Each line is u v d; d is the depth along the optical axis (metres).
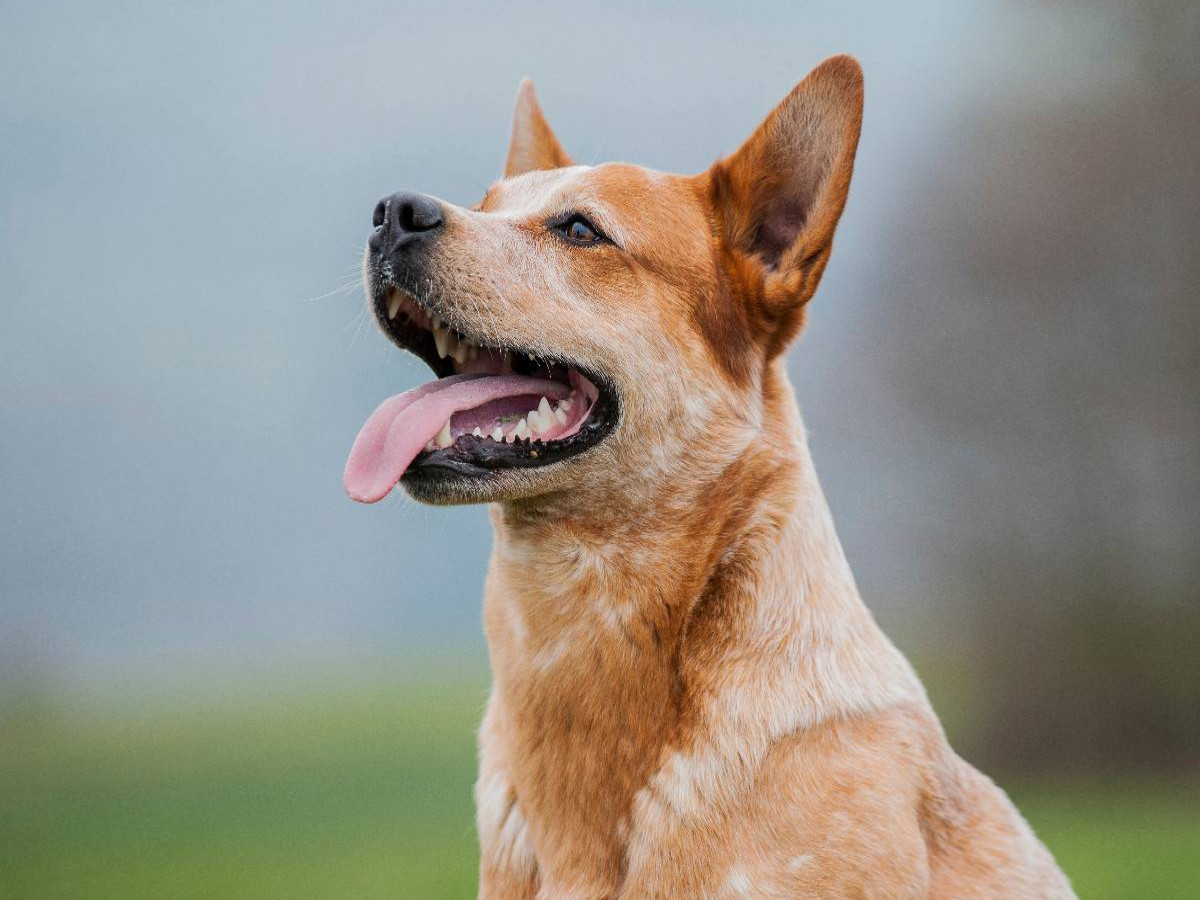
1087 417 21.50
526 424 4.91
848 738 4.50
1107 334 21.52
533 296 4.95
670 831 4.41
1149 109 21.56
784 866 4.32
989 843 4.84
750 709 4.49
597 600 4.70
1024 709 21.81
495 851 4.87
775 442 5.05
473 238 4.98
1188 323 20.92
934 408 22.50
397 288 5.00
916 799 4.58
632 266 5.07
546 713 4.70
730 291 5.20
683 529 4.80
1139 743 21.42
